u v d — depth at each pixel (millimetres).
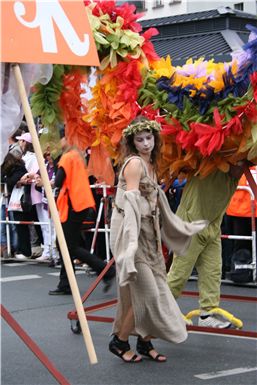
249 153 5879
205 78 5848
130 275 5277
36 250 12172
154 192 5656
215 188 6320
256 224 9156
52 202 3980
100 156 6910
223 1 15375
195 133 5875
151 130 5660
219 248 6617
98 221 10352
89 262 8562
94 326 7266
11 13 4133
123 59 6391
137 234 5395
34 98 6559
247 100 5684
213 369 5676
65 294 9102
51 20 4289
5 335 6949
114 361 5969
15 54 4094
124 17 6461
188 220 6398
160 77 6070
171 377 5484
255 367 5719
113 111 6352
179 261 6387
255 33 5707
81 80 6504
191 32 12031
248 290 8945
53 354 6234
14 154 11484
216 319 6641
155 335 5625
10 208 11711
